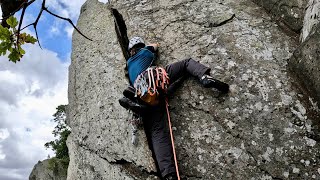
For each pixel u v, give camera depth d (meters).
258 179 3.90
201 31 5.26
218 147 4.18
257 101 4.38
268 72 4.62
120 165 4.46
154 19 5.59
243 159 4.04
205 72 4.45
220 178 4.00
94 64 5.42
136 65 4.53
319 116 4.15
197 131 4.33
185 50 5.07
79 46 5.87
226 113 4.37
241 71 4.67
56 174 19.45
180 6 5.67
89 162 4.83
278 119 4.20
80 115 5.20
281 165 3.92
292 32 5.12
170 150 4.18
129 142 4.50
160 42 5.25
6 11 2.45
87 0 6.55
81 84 5.43
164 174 3.97
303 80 4.42
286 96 4.36
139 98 4.30
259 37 5.06
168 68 4.59
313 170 3.84
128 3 5.97
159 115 4.33
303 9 5.09
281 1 5.29
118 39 5.46
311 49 4.35
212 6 5.58
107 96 5.00
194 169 4.11
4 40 2.09
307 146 3.98
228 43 5.02
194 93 4.60
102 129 4.81
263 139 4.11
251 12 5.45
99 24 5.88
